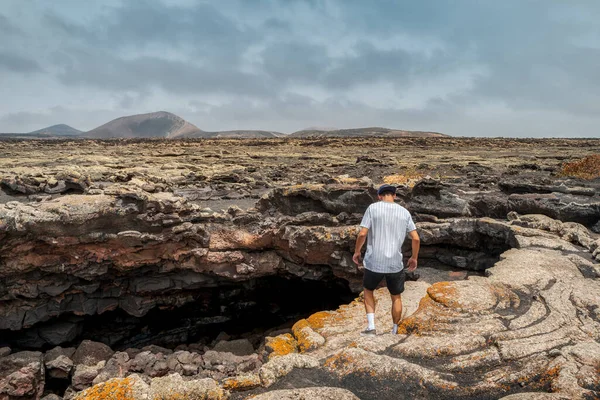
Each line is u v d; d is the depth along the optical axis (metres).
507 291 7.98
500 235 12.11
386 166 29.64
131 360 11.06
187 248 14.49
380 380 5.65
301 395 5.18
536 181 20.19
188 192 18.62
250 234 14.65
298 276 14.77
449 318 7.02
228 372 10.33
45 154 36.81
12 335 13.59
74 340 14.59
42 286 13.12
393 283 6.89
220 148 54.47
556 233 12.34
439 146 62.12
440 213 13.97
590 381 5.20
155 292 14.84
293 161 35.69
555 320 6.82
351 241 13.34
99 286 14.19
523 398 4.92
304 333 7.54
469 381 5.59
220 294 16.19
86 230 12.88
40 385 10.92
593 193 16.09
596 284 8.40
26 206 12.63
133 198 13.41
